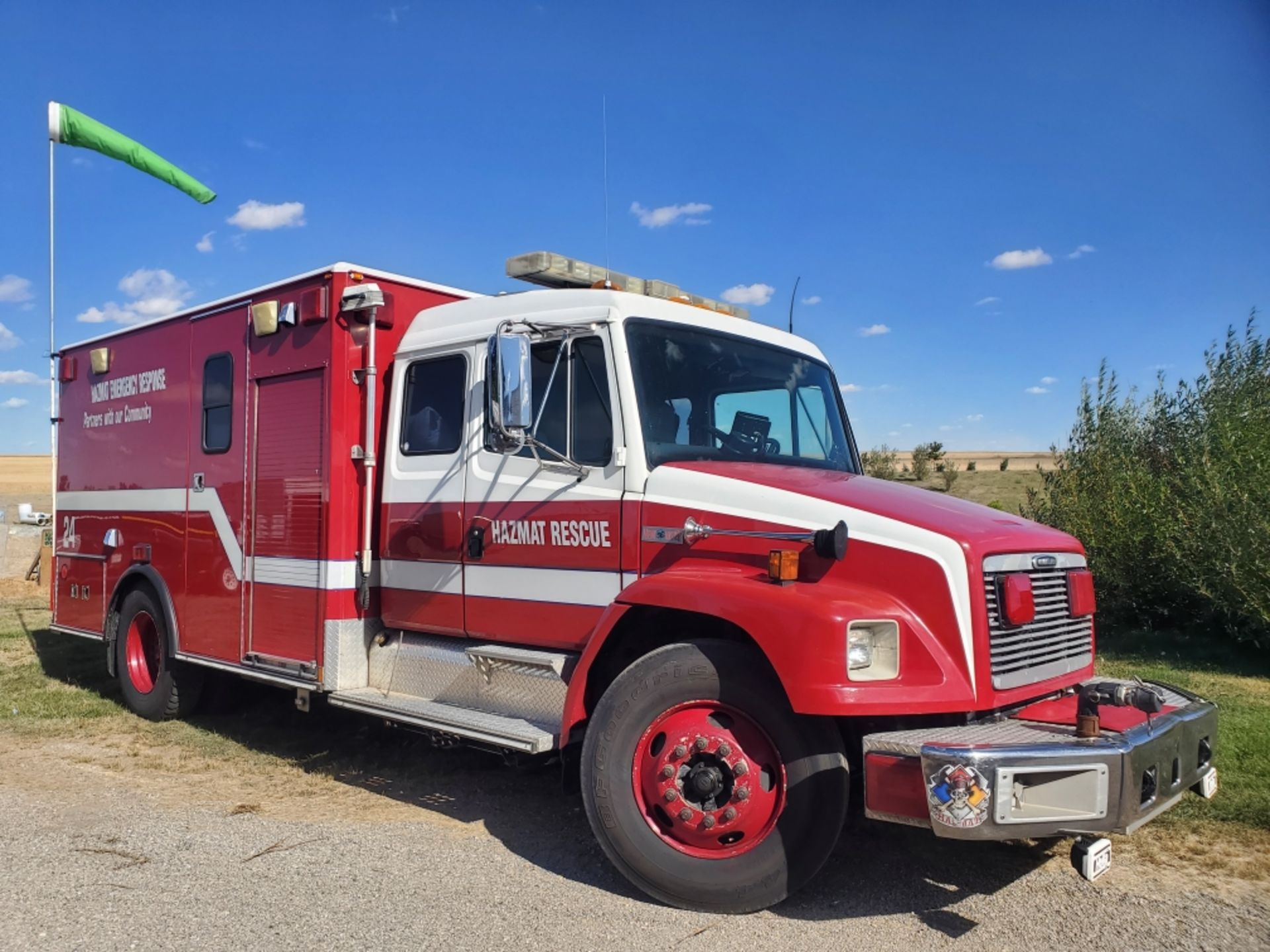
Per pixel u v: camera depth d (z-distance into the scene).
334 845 4.81
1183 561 9.51
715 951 3.67
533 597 4.93
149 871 4.45
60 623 8.64
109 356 8.04
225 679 7.41
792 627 3.75
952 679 3.79
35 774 6.07
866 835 4.91
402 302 5.96
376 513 5.83
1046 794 3.45
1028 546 4.20
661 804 4.04
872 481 4.80
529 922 3.93
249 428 6.39
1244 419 9.84
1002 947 3.71
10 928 3.86
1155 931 3.84
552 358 4.91
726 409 5.06
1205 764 4.20
